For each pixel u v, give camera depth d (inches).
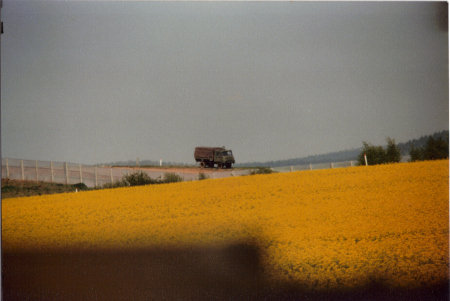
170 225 518.6
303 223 482.9
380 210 517.7
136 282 378.9
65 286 374.0
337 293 350.3
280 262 392.2
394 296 340.5
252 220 510.0
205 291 361.7
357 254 386.3
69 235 503.8
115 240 478.6
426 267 365.4
